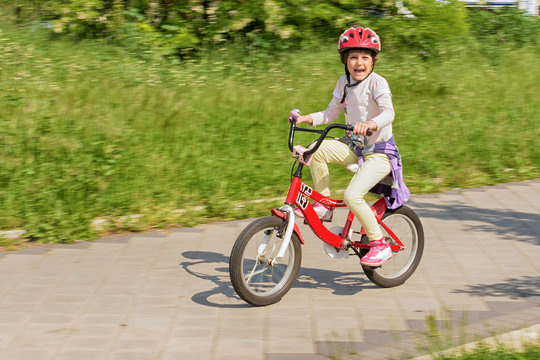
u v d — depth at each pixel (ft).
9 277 17.72
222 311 15.74
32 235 20.61
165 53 38.52
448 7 43.80
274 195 24.77
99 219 21.99
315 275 18.17
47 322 15.05
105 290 16.90
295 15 40.86
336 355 13.33
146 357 13.44
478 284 17.35
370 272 16.87
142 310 15.74
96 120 28.94
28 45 36.65
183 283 17.46
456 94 36.55
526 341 13.64
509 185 27.04
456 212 23.58
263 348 13.83
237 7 40.32
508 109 34.78
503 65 42.60
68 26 39.45
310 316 15.47
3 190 22.91
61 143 26.35
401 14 43.57
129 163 25.63
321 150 16.31
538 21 49.39
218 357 13.44
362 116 16.24
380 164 16.15
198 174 25.50
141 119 29.53
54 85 32.14
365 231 16.53
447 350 13.21
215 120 30.42
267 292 16.17
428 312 15.61
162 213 22.61
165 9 41.42
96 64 35.60
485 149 29.76
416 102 35.12
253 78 36.45
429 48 42.93
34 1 40.37
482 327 14.55
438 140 30.35
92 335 14.42
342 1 41.91
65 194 23.09
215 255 19.58
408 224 17.65
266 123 30.78
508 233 21.44
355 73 15.90
